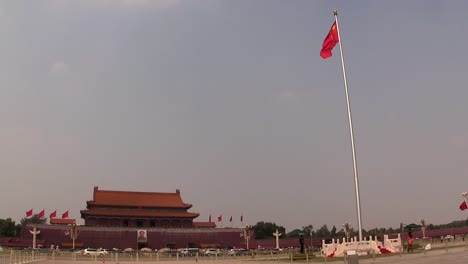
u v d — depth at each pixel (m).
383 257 55.69
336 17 50.06
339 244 72.25
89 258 90.94
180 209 160.88
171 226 155.75
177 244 145.75
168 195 164.62
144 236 143.12
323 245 75.75
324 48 51.66
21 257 70.44
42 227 133.62
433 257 49.53
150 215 152.88
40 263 72.88
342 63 48.38
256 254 102.25
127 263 77.62
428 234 148.00
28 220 185.50
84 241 136.50
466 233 147.00
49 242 133.12
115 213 149.25
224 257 93.06
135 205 154.62
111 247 138.75
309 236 161.50
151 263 76.94
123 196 158.00
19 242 129.38
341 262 56.28
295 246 151.12
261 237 196.88
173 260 87.44
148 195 161.88
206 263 71.00
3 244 126.94
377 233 154.75
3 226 170.75
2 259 71.62
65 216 145.12
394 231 157.00
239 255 103.81
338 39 49.41
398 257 54.16
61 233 135.62
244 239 151.75
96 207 151.62
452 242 97.19
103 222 148.25
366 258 55.34
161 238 144.88
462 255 49.81
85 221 148.00
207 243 148.50
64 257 91.81
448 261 43.28
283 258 75.56
